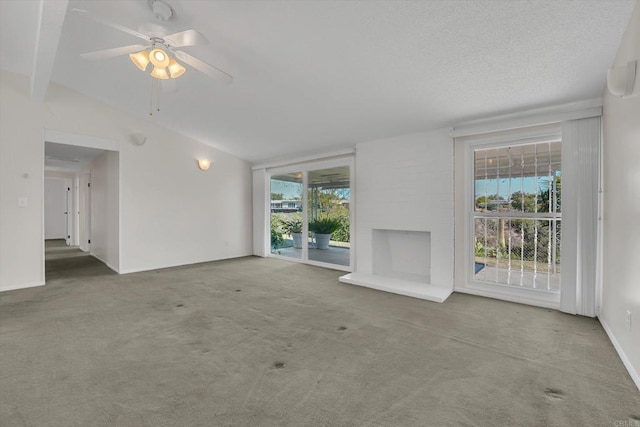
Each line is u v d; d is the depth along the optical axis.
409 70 2.70
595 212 2.79
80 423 1.44
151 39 2.24
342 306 3.22
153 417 1.49
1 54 3.43
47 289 3.83
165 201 5.30
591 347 2.25
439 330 2.57
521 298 3.32
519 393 1.69
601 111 2.72
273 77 3.15
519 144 3.35
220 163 6.14
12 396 1.63
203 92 3.74
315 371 1.92
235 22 2.41
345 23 2.23
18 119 3.87
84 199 7.07
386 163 4.32
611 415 1.50
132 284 4.11
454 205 3.75
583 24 1.95
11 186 3.82
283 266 5.45
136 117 4.92
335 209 5.42
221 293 3.71
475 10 1.96
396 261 4.67
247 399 1.64
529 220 3.37
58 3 2.06
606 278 2.58
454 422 1.46
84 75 3.83
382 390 1.72
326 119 3.98
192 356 2.11
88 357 2.08
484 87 2.80
